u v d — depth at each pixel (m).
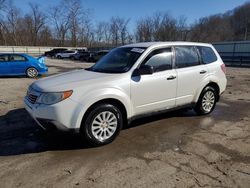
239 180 3.28
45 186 3.16
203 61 5.82
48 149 4.20
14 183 3.23
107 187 3.13
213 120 5.73
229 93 9.20
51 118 3.94
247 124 5.48
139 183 3.21
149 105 4.84
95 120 4.21
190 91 5.50
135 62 4.71
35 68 13.60
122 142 4.47
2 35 64.75
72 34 71.81
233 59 26.34
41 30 70.19
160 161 3.78
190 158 3.88
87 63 28.05
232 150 4.16
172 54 5.21
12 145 4.36
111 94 4.25
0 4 62.72
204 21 70.69
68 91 3.98
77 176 3.38
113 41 70.25
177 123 5.48
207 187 3.13
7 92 8.99
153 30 64.94
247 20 76.12
